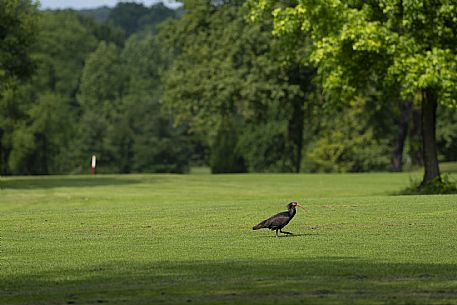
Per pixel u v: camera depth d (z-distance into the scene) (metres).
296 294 11.41
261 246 16.89
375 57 34.22
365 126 80.00
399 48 32.53
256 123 65.69
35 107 89.25
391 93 36.91
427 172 36.66
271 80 60.28
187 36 67.44
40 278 13.29
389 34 32.44
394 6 32.38
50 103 90.94
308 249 16.31
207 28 67.19
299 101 65.50
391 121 79.31
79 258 15.63
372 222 20.72
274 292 11.59
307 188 42.66
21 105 86.69
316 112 72.19
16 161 90.69
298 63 58.59
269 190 41.38
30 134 87.19
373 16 33.75
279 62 56.81
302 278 12.80
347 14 32.94
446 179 35.72
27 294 11.80
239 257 15.38
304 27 34.06
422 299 10.93
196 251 16.36
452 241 17.34
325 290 11.70
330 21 33.59
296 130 69.88
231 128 85.94
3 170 93.25
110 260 15.29
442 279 12.62
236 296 11.32
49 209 26.75
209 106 63.53
